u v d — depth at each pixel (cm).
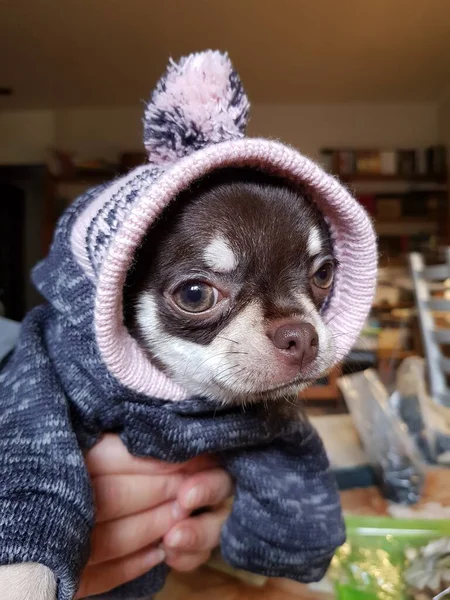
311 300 16
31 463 11
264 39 68
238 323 15
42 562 9
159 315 15
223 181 15
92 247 13
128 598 16
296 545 15
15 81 81
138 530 15
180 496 16
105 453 15
